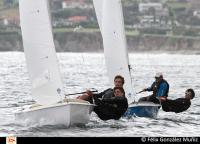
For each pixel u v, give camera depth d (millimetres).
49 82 69250
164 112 87125
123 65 82812
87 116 68938
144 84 152250
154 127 72562
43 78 69438
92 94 71125
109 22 83688
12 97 108625
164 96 80188
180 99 80500
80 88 134500
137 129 70438
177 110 80500
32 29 69750
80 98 70938
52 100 68938
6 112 84438
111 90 72812
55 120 67812
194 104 100625
